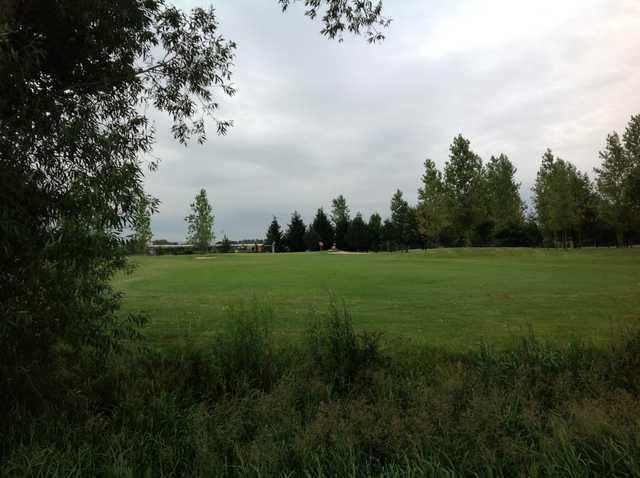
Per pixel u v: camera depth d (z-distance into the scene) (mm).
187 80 6102
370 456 3332
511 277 17891
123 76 5156
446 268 23406
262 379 4969
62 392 4332
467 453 3188
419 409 3906
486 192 48594
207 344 6383
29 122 3748
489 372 4832
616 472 3002
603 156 44062
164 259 38031
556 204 49812
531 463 3109
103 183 3941
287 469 3146
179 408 4168
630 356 4949
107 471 3102
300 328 7902
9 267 3463
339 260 32688
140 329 7938
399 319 8812
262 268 24188
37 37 4312
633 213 42812
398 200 69250
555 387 4488
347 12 6781
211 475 3100
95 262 4125
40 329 3775
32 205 3697
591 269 22234
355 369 5027
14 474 3057
